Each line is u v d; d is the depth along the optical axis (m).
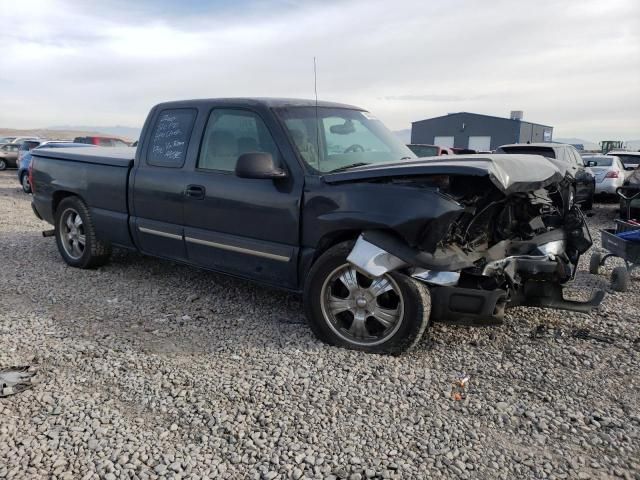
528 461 2.71
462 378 3.59
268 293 5.49
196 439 2.89
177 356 3.93
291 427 2.99
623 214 8.05
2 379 3.49
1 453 2.73
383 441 2.87
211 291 5.55
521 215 4.62
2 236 8.66
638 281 6.09
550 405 3.25
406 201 3.64
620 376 3.62
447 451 2.79
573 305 4.33
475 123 50.88
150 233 5.44
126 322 4.64
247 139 4.60
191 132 5.05
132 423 3.03
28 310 4.89
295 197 4.20
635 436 2.93
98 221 6.00
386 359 3.83
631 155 20.45
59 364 3.77
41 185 6.82
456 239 3.97
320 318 4.09
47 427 2.97
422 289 3.75
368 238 3.78
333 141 4.61
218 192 4.70
